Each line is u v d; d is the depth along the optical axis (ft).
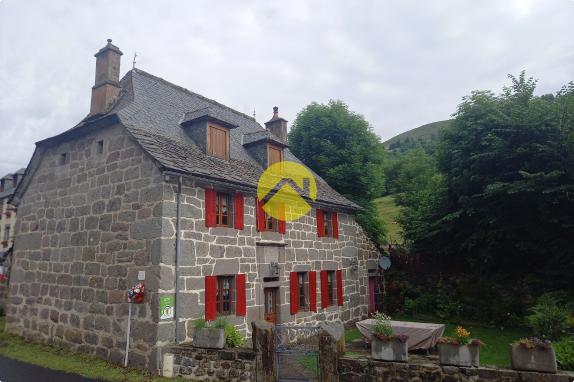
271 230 35.65
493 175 41.47
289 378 22.07
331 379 21.22
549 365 18.33
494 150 40.27
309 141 66.69
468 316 42.91
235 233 31.22
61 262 32.27
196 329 23.90
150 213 26.45
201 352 23.36
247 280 31.81
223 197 31.42
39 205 35.83
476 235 42.47
